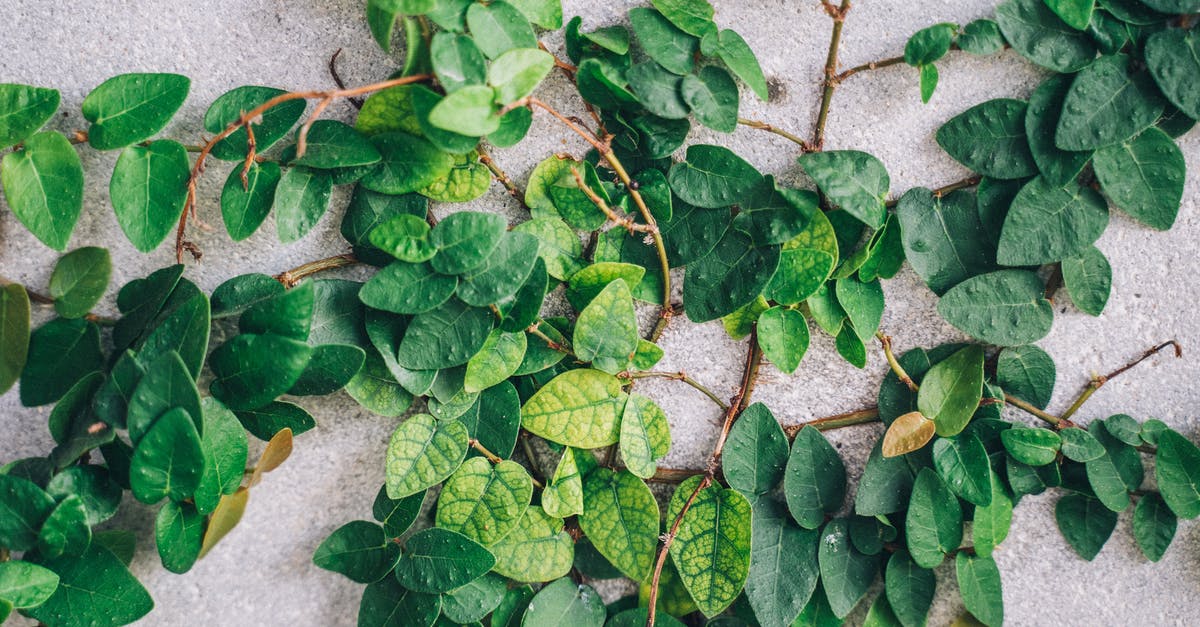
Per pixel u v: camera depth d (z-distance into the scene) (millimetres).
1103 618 498
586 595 483
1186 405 487
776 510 480
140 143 437
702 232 461
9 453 460
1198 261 476
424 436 458
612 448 483
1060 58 450
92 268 446
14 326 443
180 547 439
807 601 479
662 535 481
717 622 486
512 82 430
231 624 478
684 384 483
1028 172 459
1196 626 498
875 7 458
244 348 434
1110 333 481
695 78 447
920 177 470
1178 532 493
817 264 457
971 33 450
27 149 434
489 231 438
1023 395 481
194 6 444
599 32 448
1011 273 466
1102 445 480
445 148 435
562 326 468
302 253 460
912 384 478
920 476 476
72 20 442
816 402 487
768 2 457
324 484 477
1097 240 474
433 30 435
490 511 463
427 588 462
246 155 435
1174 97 449
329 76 451
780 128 466
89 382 444
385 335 448
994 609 485
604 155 450
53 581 434
